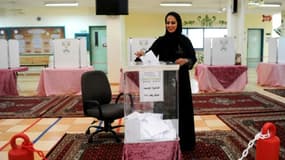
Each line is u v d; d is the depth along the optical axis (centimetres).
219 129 413
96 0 766
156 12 1317
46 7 1178
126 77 204
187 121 304
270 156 192
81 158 316
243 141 358
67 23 1210
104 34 1221
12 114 514
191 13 1335
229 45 743
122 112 347
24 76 1130
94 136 384
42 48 1212
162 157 195
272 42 811
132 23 1330
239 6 823
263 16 1362
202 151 326
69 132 410
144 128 196
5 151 339
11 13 1184
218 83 729
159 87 201
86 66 721
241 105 563
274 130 196
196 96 660
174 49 286
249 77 1026
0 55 705
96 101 348
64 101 614
